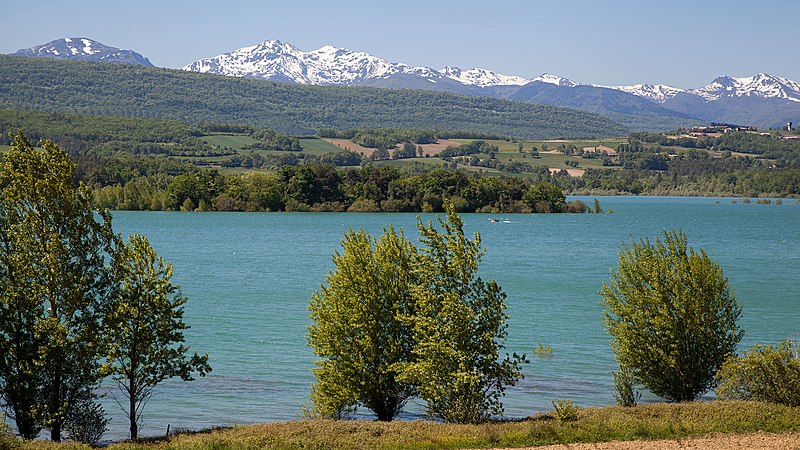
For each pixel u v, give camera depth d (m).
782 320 85.56
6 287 39.47
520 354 67.56
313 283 116.94
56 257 40.00
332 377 45.84
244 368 62.78
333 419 45.28
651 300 46.72
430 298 43.69
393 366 43.94
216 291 107.69
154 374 42.97
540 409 51.31
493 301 44.16
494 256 159.88
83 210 41.59
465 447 36.50
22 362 39.41
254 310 91.00
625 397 48.66
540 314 87.88
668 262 47.59
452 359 42.78
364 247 46.44
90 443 41.75
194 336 75.19
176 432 43.38
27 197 40.16
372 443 37.31
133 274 41.94
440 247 44.38
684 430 37.97
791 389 42.44
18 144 40.47
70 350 40.12
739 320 85.69
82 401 43.00
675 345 45.97
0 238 40.03
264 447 36.50
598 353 67.94
